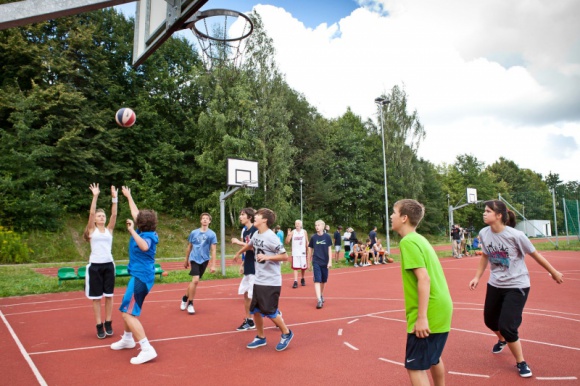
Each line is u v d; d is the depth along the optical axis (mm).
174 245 27531
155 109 33188
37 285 11922
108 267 6184
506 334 4309
